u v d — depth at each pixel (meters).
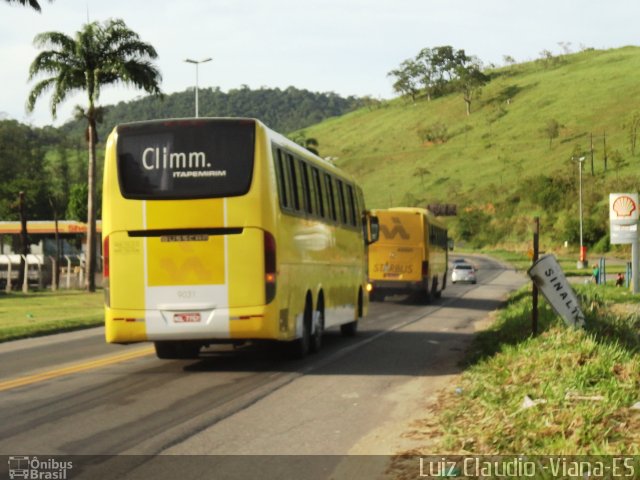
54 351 28.17
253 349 27.33
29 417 15.61
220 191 21.05
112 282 21.22
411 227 54.25
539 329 23.92
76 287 79.00
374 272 54.47
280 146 22.50
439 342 29.77
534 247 23.38
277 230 21.41
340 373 21.56
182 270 21.02
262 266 21.00
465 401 16.09
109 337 21.25
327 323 27.52
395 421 15.20
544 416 13.17
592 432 11.94
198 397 17.80
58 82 72.06
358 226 33.09
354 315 32.03
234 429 14.52
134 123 21.48
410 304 55.28
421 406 16.69
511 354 20.50
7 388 19.14
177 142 21.23
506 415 13.81
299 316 23.58
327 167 28.06
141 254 21.12
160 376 21.05
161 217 21.08
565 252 172.75
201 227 21.02
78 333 36.56
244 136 21.23
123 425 14.84
